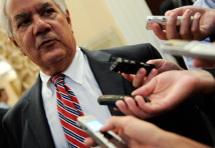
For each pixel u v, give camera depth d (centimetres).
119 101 59
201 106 68
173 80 62
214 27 76
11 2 95
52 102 98
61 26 94
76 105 90
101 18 229
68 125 87
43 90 103
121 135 50
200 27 76
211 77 58
